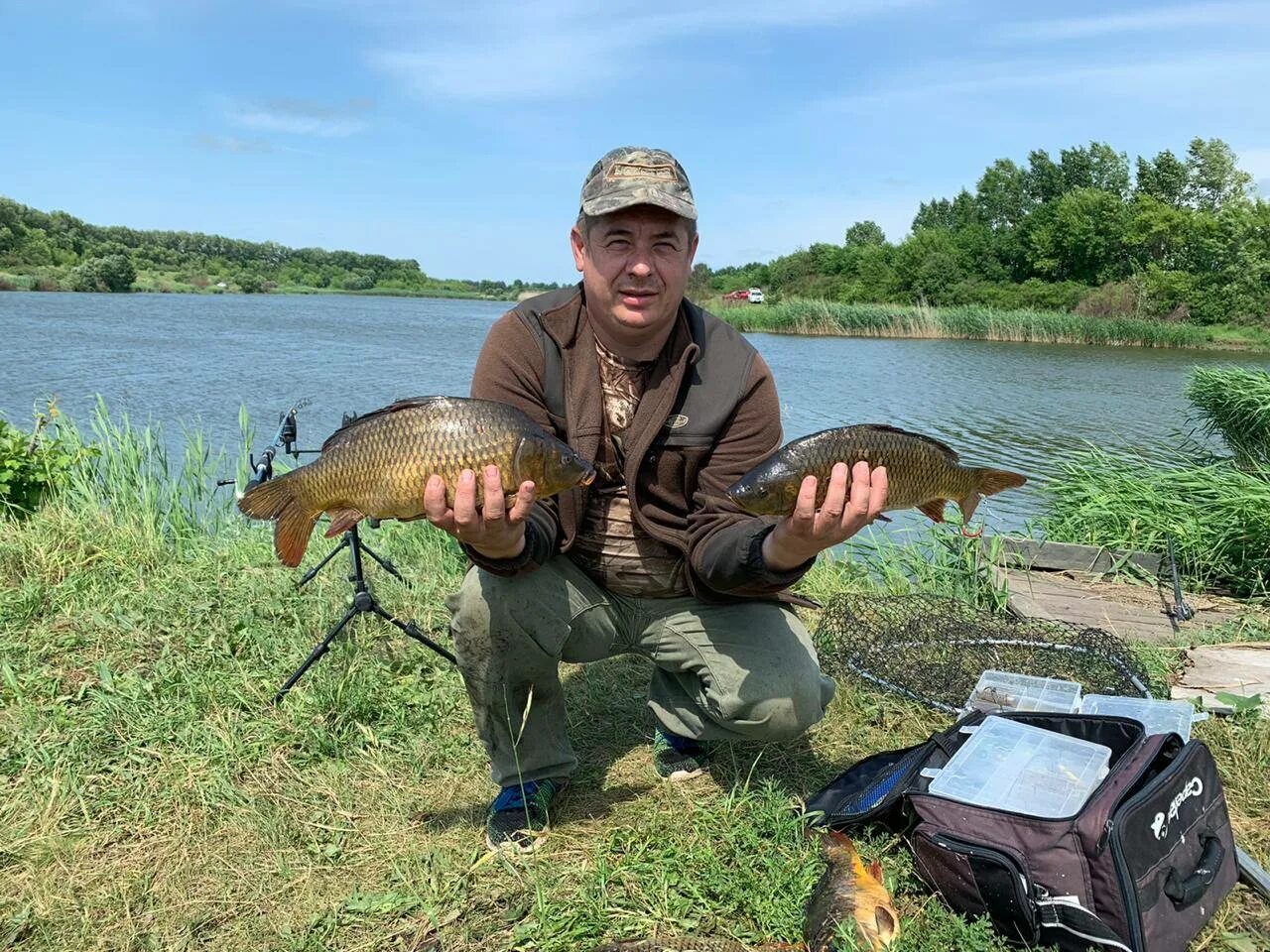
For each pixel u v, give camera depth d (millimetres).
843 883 1398
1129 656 2342
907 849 1569
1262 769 1862
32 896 1520
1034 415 9203
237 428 7637
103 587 2682
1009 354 17625
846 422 8578
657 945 1364
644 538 1652
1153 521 3764
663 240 1496
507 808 1676
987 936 1355
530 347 1604
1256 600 3205
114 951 1423
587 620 1694
